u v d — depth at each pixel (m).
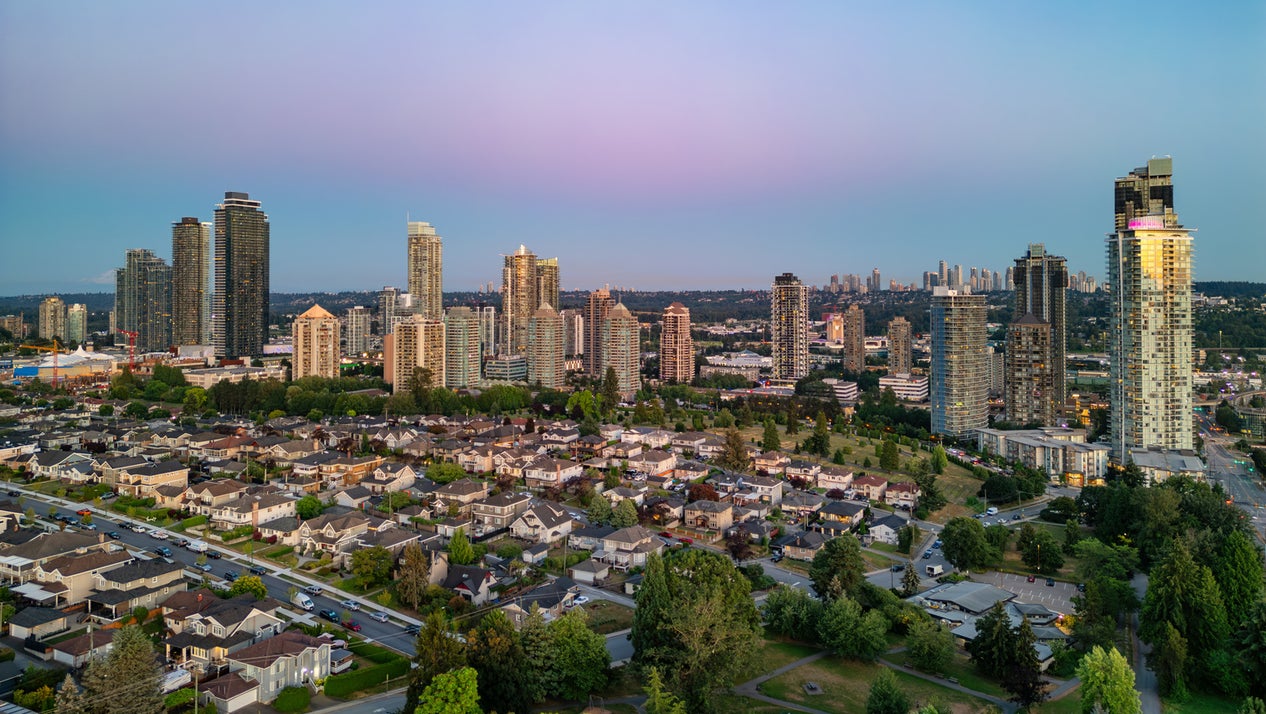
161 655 154.75
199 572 197.00
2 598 171.50
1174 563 175.25
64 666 147.62
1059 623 191.88
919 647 166.88
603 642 151.12
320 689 148.38
